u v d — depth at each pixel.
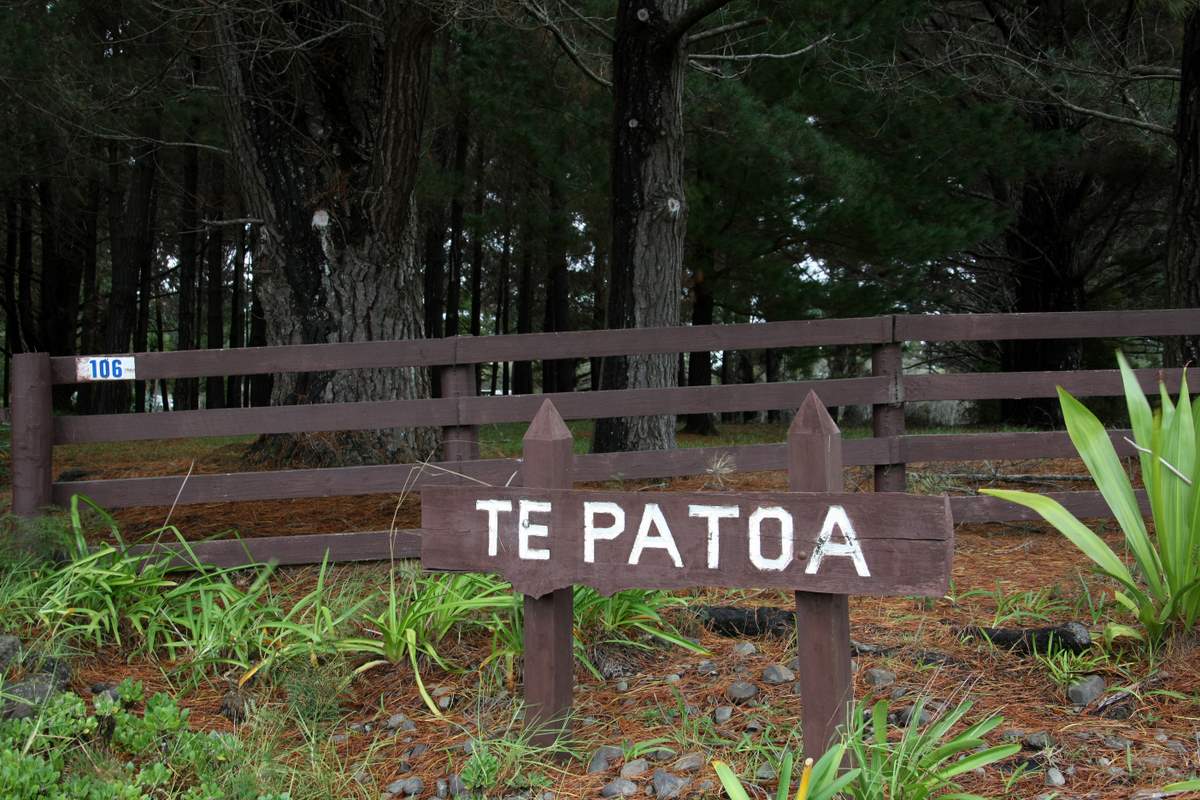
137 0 10.56
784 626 3.97
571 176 14.73
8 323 24.89
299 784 2.90
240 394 25.50
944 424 20.91
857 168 12.60
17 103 14.62
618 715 3.31
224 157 17.42
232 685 3.75
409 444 7.04
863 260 14.71
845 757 2.50
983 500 5.33
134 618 4.12
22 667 3.50
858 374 23.69
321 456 6.95
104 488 4.90
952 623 4.00
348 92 7.49
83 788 2.59
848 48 11.70
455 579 4.12
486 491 2.92
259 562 4.91
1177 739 2.82
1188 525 3.37
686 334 5.21
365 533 4.98
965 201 14.76
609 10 12.27
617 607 3.88
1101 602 3.93
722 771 2.36
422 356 5.07
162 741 3.09
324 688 3.52
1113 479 3.65
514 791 2.82
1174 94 13.66
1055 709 3.11
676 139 8.23
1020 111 14.73
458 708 3.46
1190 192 7.50
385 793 2.90
